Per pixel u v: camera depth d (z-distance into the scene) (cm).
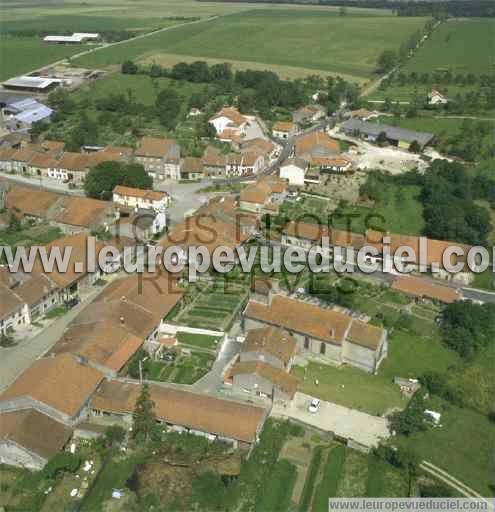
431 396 11269
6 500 8888
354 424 10494
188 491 9075
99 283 14688
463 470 9688
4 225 17362
